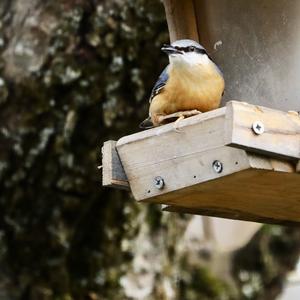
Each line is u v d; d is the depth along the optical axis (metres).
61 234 12.09
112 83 11.40
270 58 7.99
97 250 12.38
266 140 6.57
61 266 12.19
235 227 14.55
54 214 12.05
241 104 6.52
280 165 6.70
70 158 11.73
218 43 8.46
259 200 7.58
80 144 11.73
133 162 7.29
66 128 11.55
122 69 11.34
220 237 14.54
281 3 7.94
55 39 11.30
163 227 12.73
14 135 11.53
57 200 11.99
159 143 7.11
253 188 7.13
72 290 12.23
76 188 11.94
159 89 7.61
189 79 7.47
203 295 13.90
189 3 8.59
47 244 12.12
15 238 12.05
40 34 11.36
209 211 8.02
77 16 11.23
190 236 14.28
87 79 11.37
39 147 11.59
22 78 11.32
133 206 12.41
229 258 14.45
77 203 12.05
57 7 11.32
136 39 11.15
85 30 11.25
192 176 6.93
